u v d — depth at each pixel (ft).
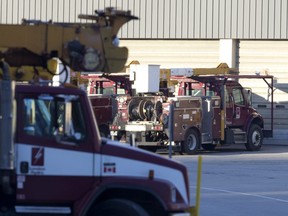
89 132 95.25
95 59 98.89
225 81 275.39
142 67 261.85
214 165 225.35
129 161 95.76
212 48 331.36
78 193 94.79
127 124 259.39
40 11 339.98
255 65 326.85
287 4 320.91
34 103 94.58
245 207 145.38
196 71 281.13
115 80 280.92
